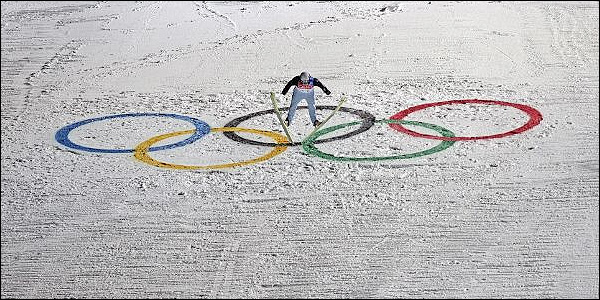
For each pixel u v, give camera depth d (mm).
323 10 95875
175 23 93812
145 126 58750
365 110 60000
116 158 51781
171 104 64312
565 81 65688
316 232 38906
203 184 46344
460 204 41469
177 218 41469
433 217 40000
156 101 65438
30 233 40375
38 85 72688
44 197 45312
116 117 61469
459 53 74562
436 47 76688
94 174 48906
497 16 87750
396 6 94000
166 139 55375
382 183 45094
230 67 74688
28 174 49344
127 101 65938
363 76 69438
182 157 51469
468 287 33000
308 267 35406
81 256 37562
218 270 35625
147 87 70000
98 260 37094
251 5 101375
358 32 83312
